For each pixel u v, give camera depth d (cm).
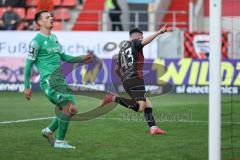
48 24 1919
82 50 4472
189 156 1817
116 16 5141
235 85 4081
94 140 2119
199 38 4497
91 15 5294
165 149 1939
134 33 2223
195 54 4500
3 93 4238
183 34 4509
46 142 2061
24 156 1797
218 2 1402
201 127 2494
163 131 2289
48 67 1906
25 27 4994
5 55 4447
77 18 5288
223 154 1858
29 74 1920
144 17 5219
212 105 1412
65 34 4475
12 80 4431
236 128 2464
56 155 1816
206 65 4325
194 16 4978
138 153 1862
